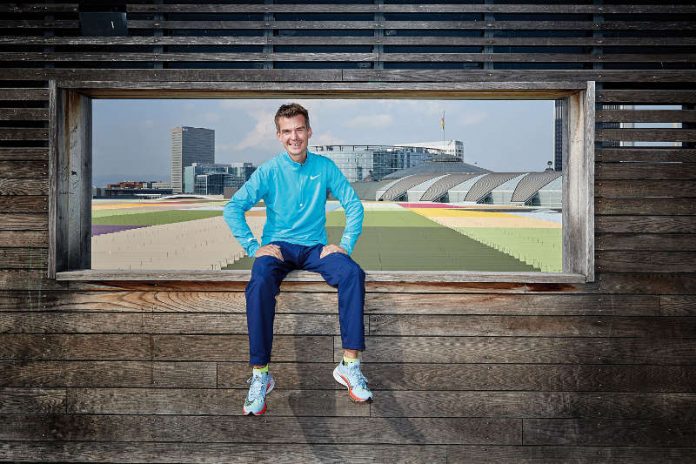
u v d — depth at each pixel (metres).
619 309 2.83
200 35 2.90
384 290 2.86
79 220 3.07
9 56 2.82
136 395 2.87
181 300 2.88
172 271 2.87
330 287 2.86
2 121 2.90
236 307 2.87
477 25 2.85
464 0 2.90
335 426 2.86
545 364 2.84
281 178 2.60
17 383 2.86
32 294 2.86
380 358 2.86
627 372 2.83
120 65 2.88
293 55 2.85
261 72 2.83
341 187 2.65
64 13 2.90
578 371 2.84
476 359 2.85
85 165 3.11
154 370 2.87
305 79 2.83
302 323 2.87
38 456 2.86
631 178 2.84
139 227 22.55
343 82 2.84
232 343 2.87
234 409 2.86
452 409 2.85
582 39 2.84
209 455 2.87
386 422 2.85
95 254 12.88
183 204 57.59
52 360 2.87
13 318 2.87
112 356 2.87
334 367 2.86
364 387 2.43
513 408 2.84
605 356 2.84
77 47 2.88
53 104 2.82
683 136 2.83
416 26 2.86
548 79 2.82
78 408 2.86
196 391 2.87
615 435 2.83
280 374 2.86
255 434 2.86
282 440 2.86
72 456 2.86
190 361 2.87
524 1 2.91
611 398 2.83
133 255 12.70
